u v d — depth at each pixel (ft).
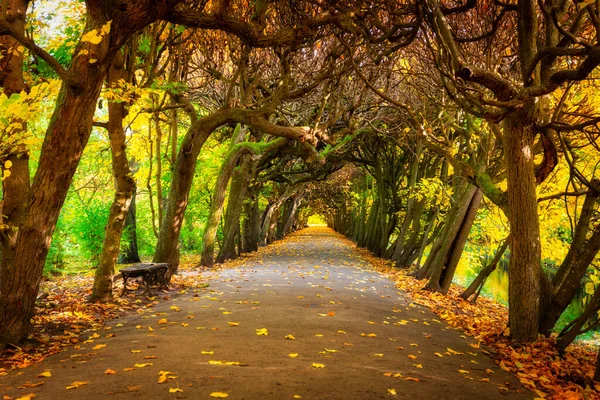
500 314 39.32
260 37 23.26
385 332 24.99
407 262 70.90
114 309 30.22
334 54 37.11
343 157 82.94
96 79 19.21
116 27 18.62
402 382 15.90
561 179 39.22
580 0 20.52
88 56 18.67
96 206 67.56
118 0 18.10
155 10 18.84
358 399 13.61
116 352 18.83
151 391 13.46
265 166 80.33
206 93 59.62
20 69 23.11
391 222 87.10
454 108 39.86
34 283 20.45
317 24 24.85
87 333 23.47
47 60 18.35
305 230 253.85
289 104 67.72
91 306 29.86
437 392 15.31
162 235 45.68
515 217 26.16
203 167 78.43
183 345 19.80
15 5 22.57
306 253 91.66
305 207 210.18
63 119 19.48
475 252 67.00
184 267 63.62
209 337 21.53
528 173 25.79
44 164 19.89
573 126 24.17
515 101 20.97
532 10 24.94
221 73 45.70
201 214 83.92
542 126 24.99
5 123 18.95
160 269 39.06
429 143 41.50
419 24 23.86
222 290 40.22
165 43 32.73
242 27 22.49
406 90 53.57
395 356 19.88
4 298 19.99
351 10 26.30
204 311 29.53
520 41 25.88
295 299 35.06
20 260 20.06
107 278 32.19
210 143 80.43
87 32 18.31
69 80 18.70
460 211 46.21
